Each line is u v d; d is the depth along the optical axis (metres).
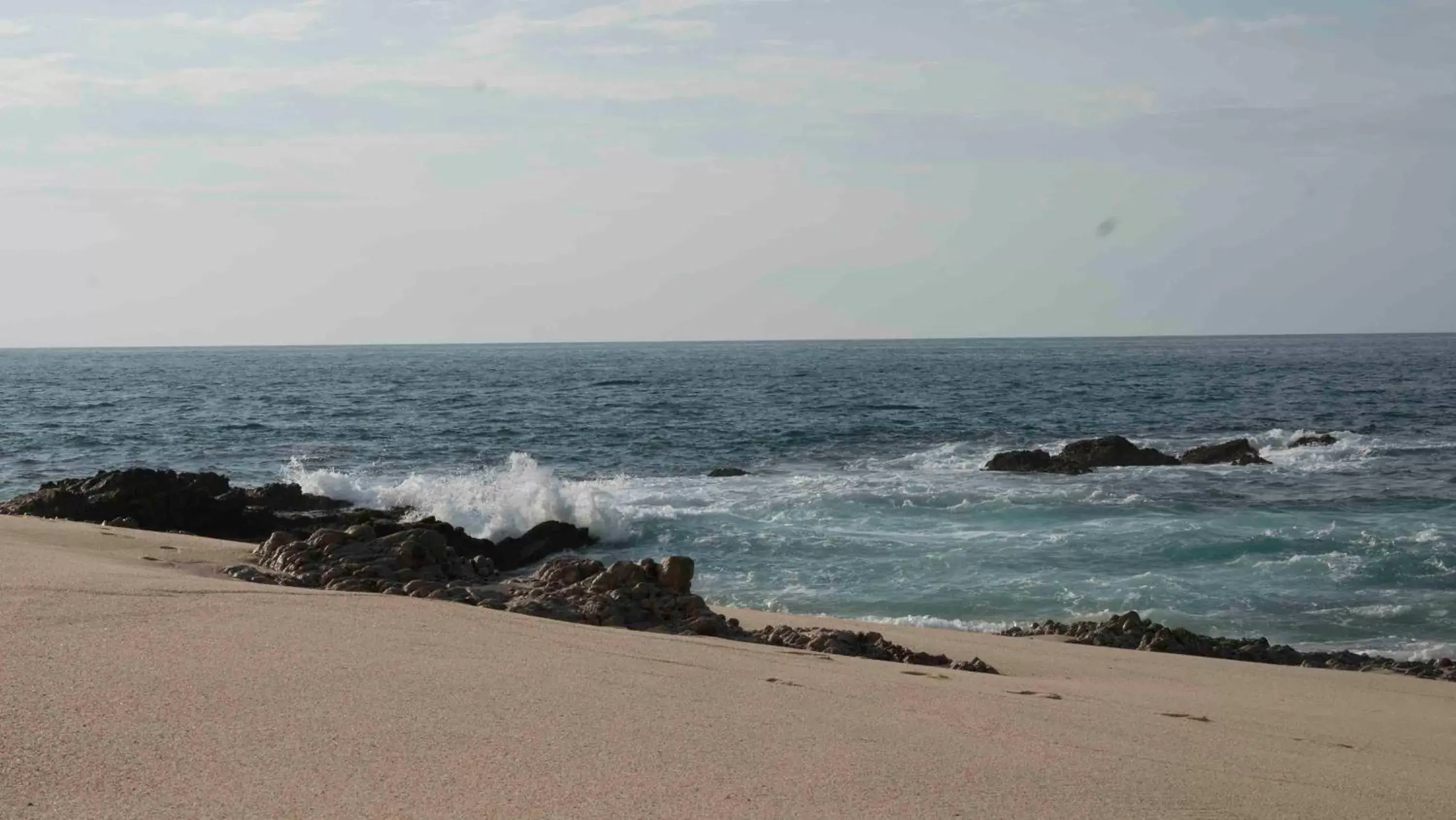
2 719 4.54
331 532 11.66
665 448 37.06
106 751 4.26
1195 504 23.33
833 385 75.69
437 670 6.10
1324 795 5.23
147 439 39.66
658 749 4.84
